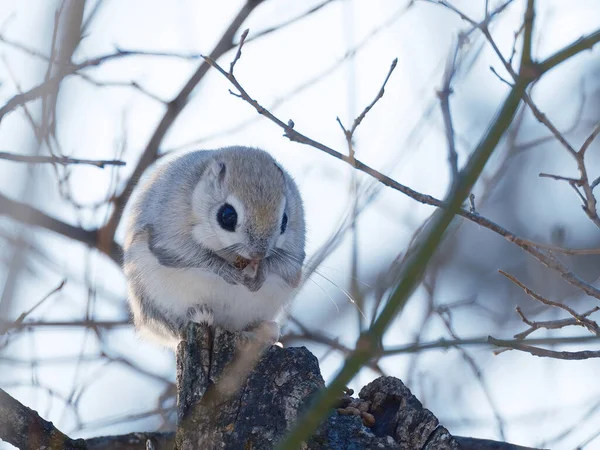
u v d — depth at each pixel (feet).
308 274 33.96
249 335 30.27
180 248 37.22
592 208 29.68
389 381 29.86
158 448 34.88
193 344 29.71
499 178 48.55
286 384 28.63
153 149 50.24
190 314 37.14
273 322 37.47
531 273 55.83
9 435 30.19
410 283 18.89
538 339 24.86
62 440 30.55
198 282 36.60
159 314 37.96
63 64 30.25
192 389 29.30
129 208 43.39
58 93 30.48
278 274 37.86
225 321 37.40
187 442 28.71
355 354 18.58
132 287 39.37
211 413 28.76
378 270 46.42
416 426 28.78
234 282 36.60
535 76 21.25
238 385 28.91
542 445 39.09
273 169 38.42
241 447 28.04
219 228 36.76
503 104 20.33
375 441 28.02
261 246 36.22
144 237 38.42
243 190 36.96
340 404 29.48
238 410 28.58
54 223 48.85
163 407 47.21
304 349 29.27
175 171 40.37
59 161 31.60
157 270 37.47
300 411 28.12
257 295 36.96
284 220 37.93
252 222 36.40
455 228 38.52
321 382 28.68
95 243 49.73
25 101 32.09
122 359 47.75
